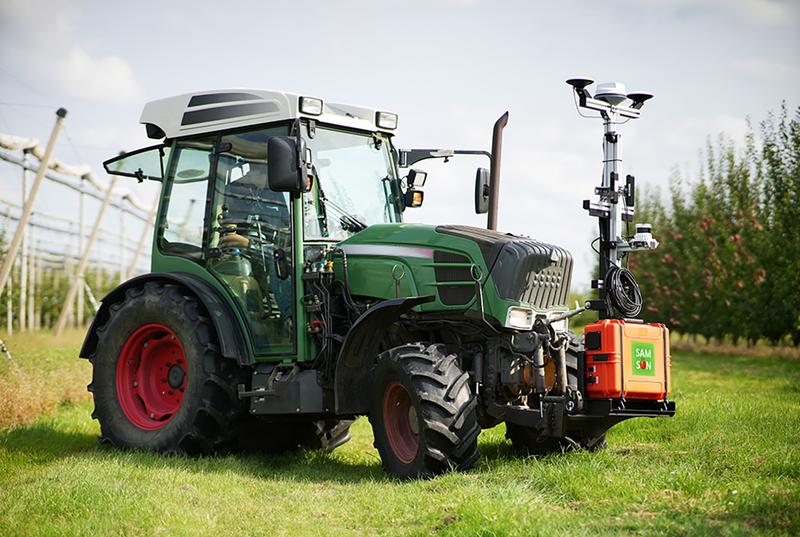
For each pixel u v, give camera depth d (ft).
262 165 23.61
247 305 23.53
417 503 17.02
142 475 20.07
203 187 24.93
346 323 22.63
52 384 33.24
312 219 23.00
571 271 22.39
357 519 16.52
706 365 53.01
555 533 13.94
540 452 22.65
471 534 14.26
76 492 17.81
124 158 26.76
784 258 56.24
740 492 16.01
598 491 16.88
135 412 24.94
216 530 15.87
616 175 21.48
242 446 24.17
